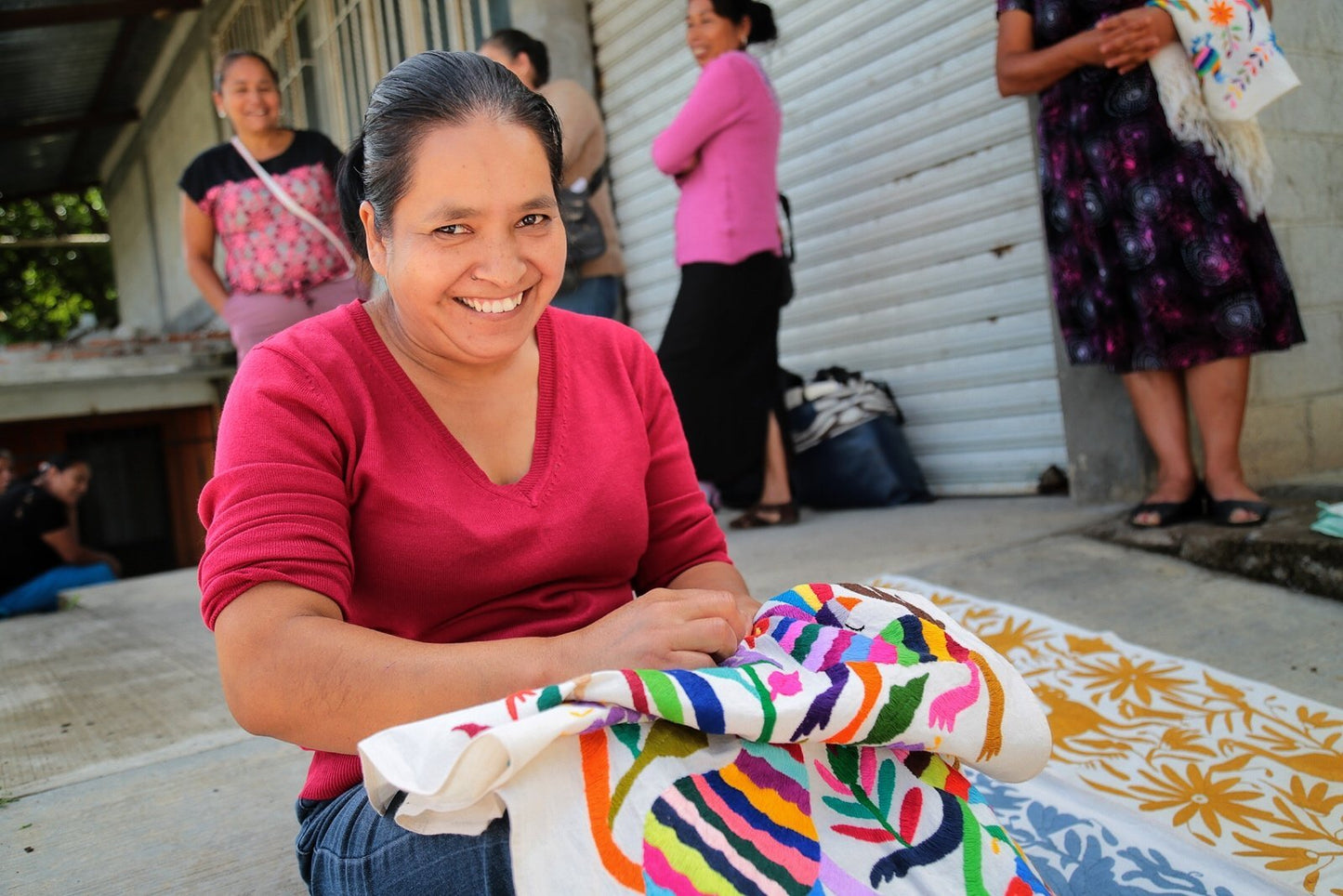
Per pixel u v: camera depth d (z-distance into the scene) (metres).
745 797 0.94
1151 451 3.49
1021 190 3.84
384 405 1.17
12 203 16.77
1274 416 3.43
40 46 9.48
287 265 3.84
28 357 8.84
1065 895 1.51
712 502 4.25
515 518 1.18
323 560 1.05
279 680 0.97
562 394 1.26
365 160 1.12
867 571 3.02
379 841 1.03
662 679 0.94
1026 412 3.99
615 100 5.64
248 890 1.53
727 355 3.79
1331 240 3.61
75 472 5.74
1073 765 1.88
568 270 4.01
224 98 3.79
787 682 0.98
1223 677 2.16
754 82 3.69
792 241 4.06
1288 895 1.46
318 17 7.28
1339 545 2.50
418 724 0.90
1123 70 2.77
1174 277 2.85
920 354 4.34
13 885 1.58
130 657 2.99
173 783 1.93
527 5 5.55
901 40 4.17
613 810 0.91
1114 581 2.77
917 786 1.02
